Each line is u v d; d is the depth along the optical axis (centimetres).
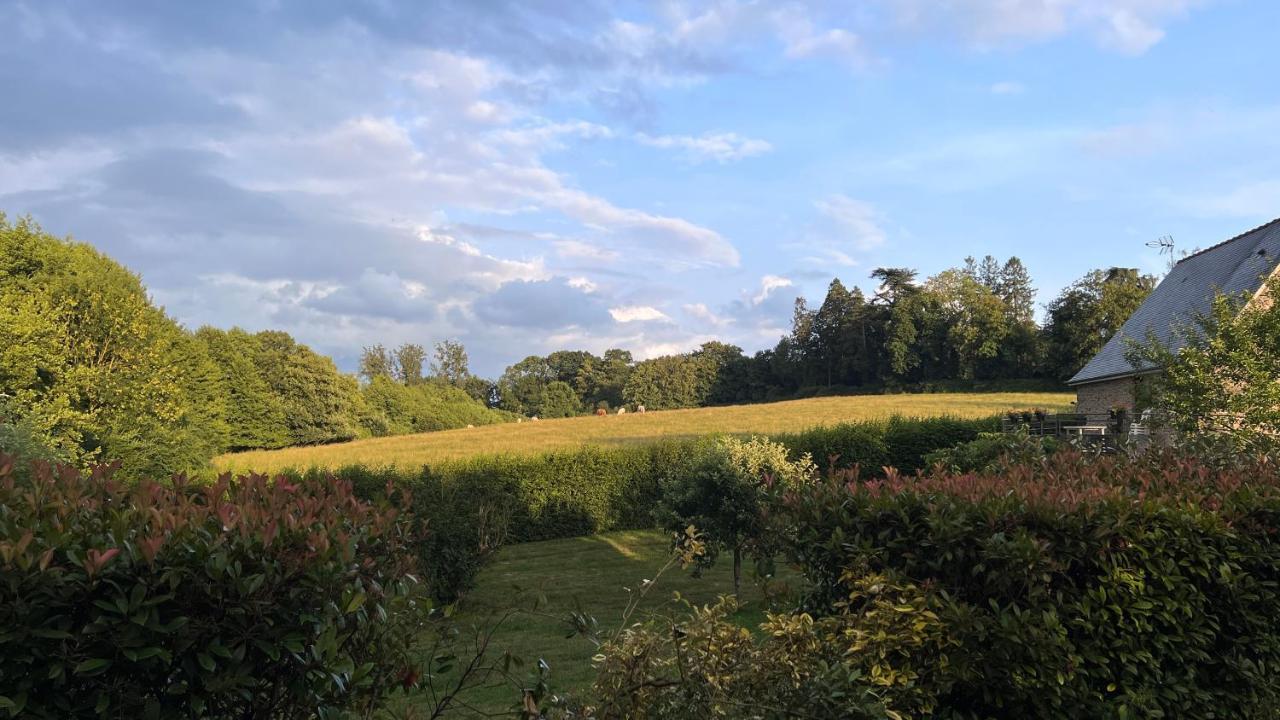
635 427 5119
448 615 381
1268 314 1160
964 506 421
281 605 279
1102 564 414
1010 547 395
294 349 6662
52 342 2741
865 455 2712
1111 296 6694
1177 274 3344
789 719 289
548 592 1472
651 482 2564
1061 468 614
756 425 4719
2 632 229
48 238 3253
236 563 263
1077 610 409
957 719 404
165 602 257
